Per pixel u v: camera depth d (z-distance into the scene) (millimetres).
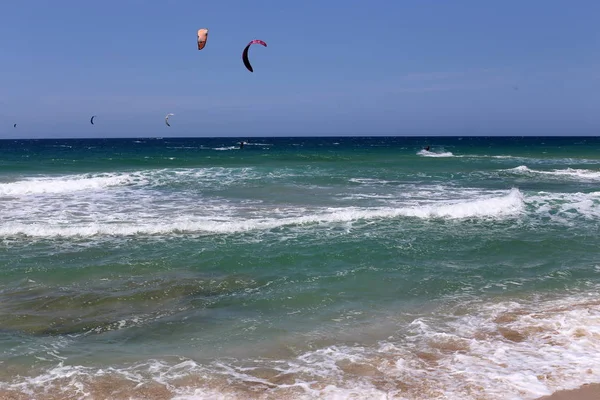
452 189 19828
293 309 7395
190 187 19625
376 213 13844
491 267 9453
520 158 40062
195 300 7789
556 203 15781
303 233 11922
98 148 62031
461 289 8242
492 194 18375
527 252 10523
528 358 5652
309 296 7914
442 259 9969
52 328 6738
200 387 5090
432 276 8898
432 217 13859
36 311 7301
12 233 11531
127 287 8312
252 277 8852
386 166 29922
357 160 36219
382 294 8016
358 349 5992
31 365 5594
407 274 9016
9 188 17953
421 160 36031
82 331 6648
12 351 5965
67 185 19281
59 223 12734
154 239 11281
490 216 14055
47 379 5254
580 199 16391
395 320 6926
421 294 8016
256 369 5504
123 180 20922
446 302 7633
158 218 13500
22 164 28531
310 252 10344
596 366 5438
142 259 9789
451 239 11516
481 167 30375
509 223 13273
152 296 7941
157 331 6637
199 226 12188
